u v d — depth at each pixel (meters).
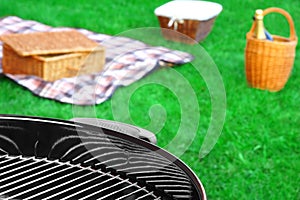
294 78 3.65
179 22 3.77
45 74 3.27
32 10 4.61
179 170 1.41
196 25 3.79
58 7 4.73
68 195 1.44
